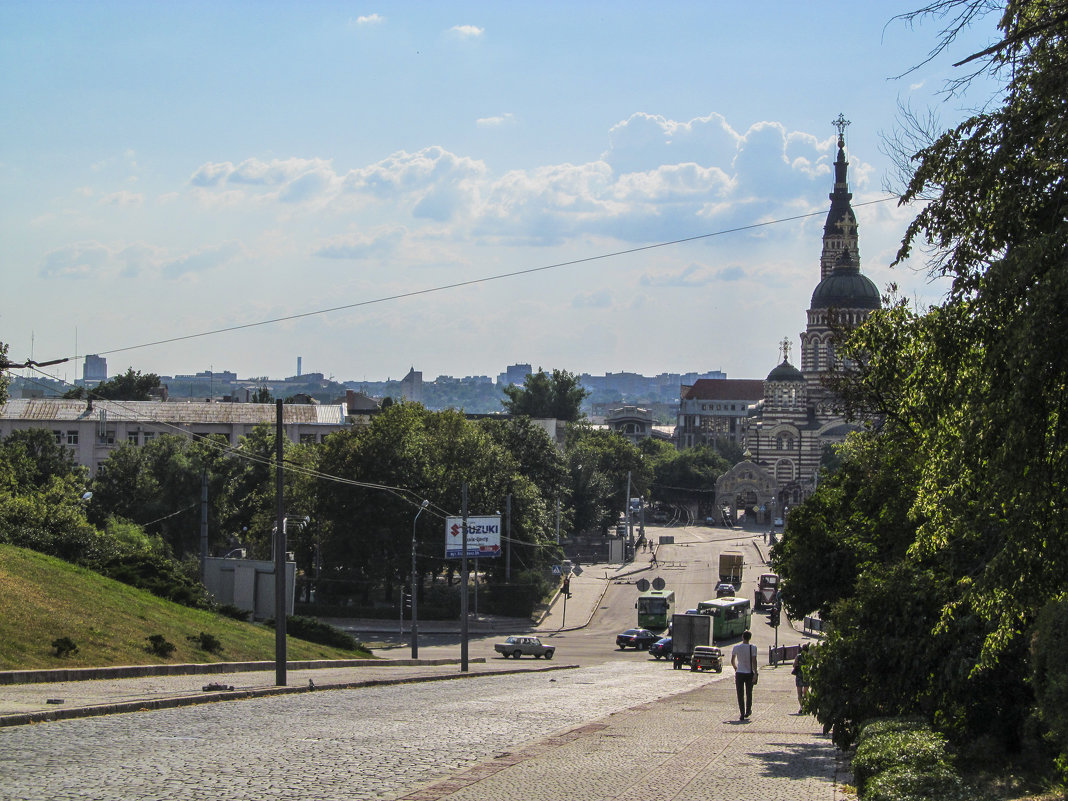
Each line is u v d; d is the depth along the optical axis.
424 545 93.50
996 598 16.47
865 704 22.88
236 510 110.38
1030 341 14.23
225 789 16.20
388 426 96.38
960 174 16.70
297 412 141.00
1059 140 15.25
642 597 99.81
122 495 103.44
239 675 40.25
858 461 36.31
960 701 21.00
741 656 29.61
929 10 15.84
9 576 42.94
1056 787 16.03
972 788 16.05
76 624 39.16
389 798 15.78
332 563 95.62
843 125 197.75
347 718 26.23
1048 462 14.97
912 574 23.64
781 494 192.38
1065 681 14.90
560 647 89.31
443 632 95.94
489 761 19.58
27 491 82.12
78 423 129.88
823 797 16.86
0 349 53.03
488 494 102.69
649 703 34.28
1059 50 15.65
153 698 28.34
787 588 36.06
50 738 21.17
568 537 152.25
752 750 22.83
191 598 55.97
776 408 193.12
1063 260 14.40
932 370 18.41
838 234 195.38
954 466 17.28
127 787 16.19
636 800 16.23
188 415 136.88
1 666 32.41
